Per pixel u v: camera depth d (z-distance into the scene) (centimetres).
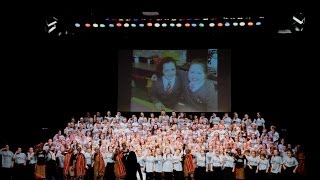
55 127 2220
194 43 2212
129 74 2225
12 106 2084
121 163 1639
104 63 2266
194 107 2191
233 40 2177
